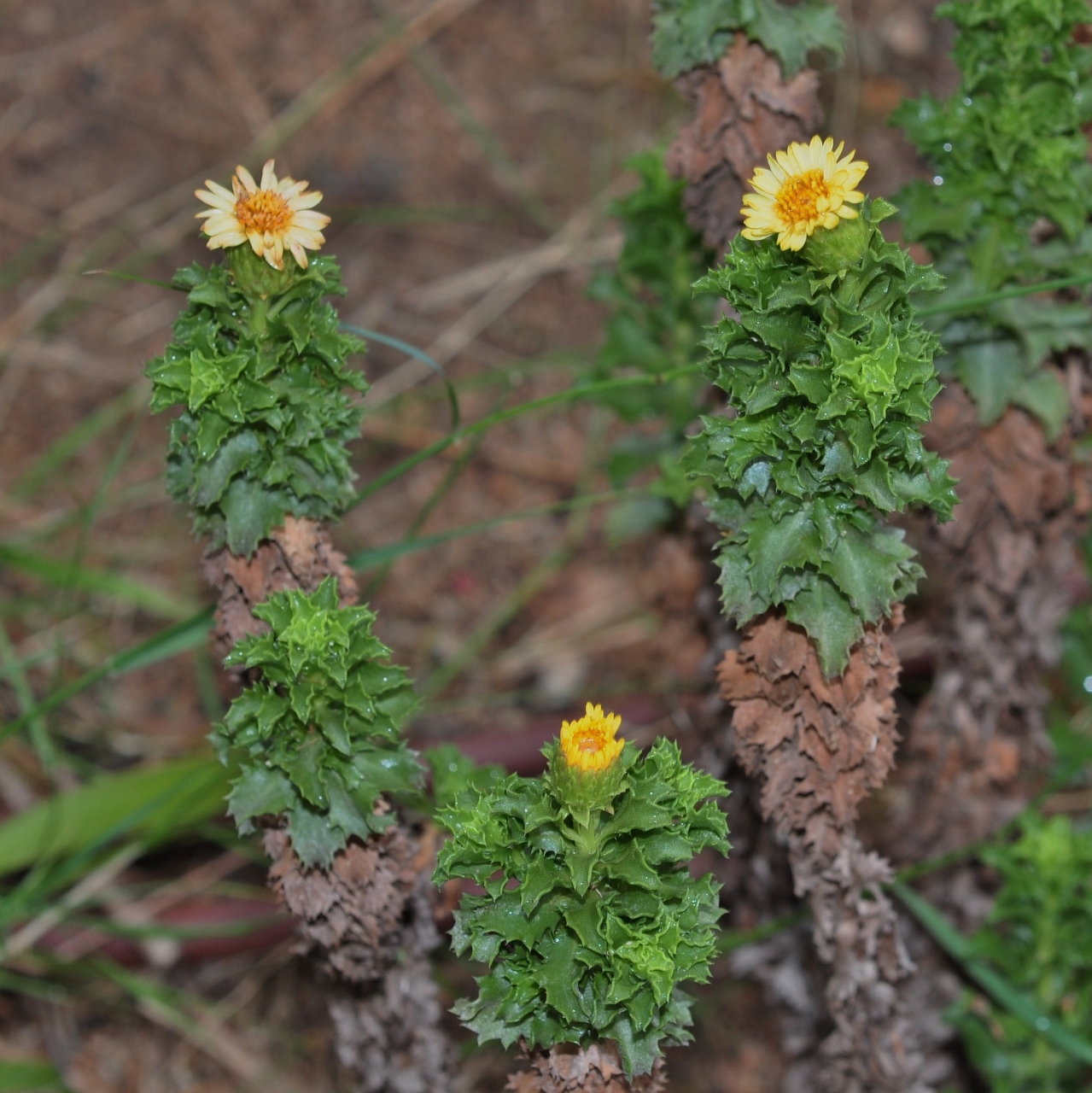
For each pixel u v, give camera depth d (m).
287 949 0.86
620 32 1.20
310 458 0.68
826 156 0.65
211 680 0.91
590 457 1.04
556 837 0.64
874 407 0.64
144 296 1.08
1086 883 0.76
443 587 0.99
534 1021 0.65
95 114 1.14
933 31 1.17
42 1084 0.81
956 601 0.79
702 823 0.65
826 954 0.72
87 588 0.88
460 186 1.14
